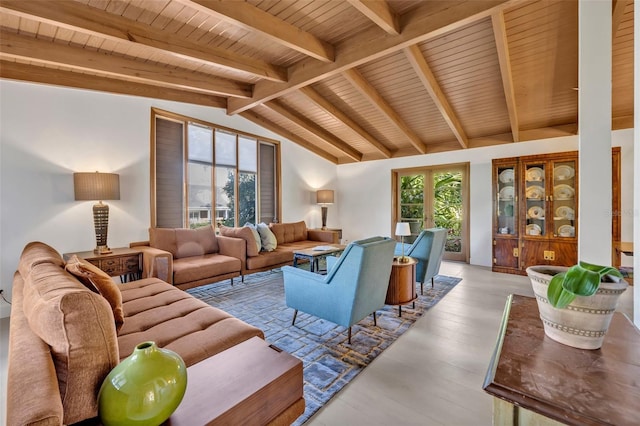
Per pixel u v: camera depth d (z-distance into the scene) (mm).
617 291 780
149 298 2240
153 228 3777
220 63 3271
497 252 4867
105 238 3191
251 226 4613
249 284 4098
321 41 3184
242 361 1189
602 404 631
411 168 6273
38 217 3051
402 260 3156
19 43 2662
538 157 4449
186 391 992
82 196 3049
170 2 2490
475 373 1998
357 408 1664
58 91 3168
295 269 2656
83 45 2955
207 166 4723
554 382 707
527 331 970
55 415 707
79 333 886
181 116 4309
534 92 3803
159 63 3492
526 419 675
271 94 4121
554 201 4367
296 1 2609
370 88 4086
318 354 2234
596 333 824
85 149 3355
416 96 4305
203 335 1638
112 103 3576
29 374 806
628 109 3936
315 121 5605
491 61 3348
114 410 809
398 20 2797
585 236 1512
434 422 1560
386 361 2143
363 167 6965
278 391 1092
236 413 944
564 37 2859
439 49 3230
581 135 1535
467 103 4262
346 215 7277
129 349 1479
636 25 1199
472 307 3229
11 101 2891
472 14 2449
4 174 2863
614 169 3965
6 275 2875
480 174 5402
